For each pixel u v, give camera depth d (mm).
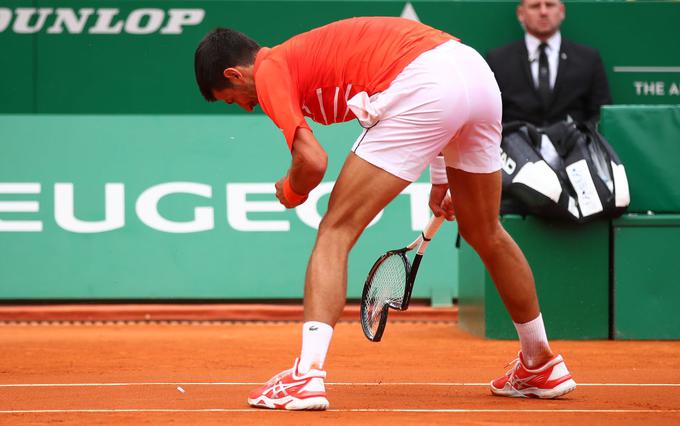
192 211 32406
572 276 26078
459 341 25953
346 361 22000
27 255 32094
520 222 25875
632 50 35031
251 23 34344
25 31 33969
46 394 16281
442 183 15711
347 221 14094
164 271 32125
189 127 32938
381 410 13992
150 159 32656
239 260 32219
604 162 25719
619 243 26062
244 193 32562
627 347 24719
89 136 32750
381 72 14023
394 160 13969
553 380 15547
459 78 14031
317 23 34406
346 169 14117
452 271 32344
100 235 32250
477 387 17344
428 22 34406
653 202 26469
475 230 15266
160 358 22641
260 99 14430
